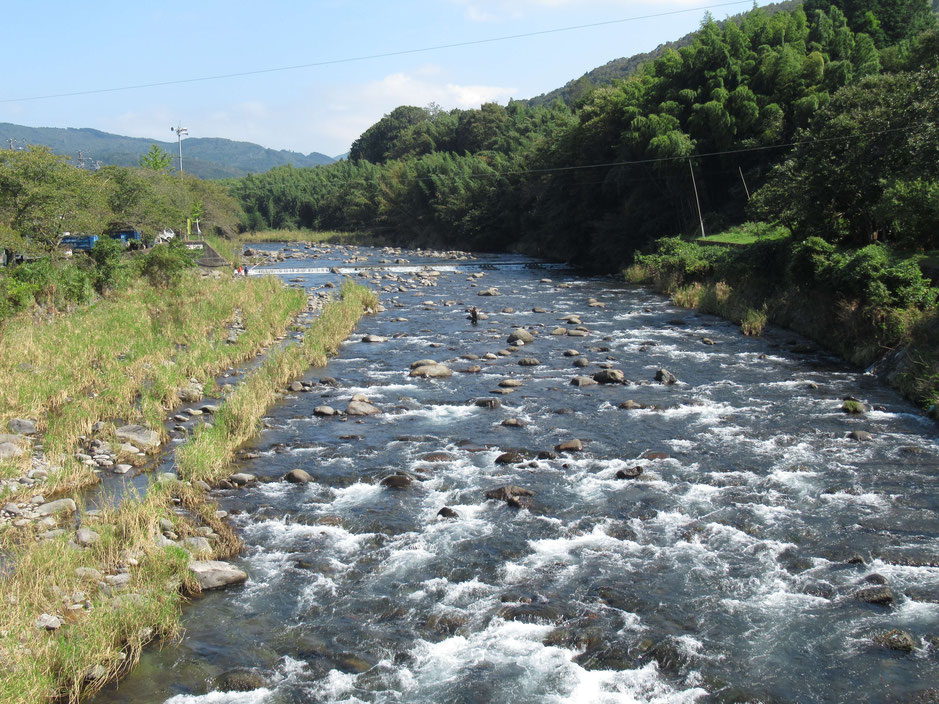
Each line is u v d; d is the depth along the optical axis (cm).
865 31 7175
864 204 3669
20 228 3638
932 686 1001
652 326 3766
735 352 3080
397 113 18862
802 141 4081
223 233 10031
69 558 1232
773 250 4053
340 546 1425
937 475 1719
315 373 2812
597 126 7556
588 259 7944
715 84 6312
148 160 10019
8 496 1532
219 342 3038
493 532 1473
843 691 997
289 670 1058
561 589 1260
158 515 1448
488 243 10419
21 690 921
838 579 1277
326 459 1888
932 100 3238
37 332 2767
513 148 11512
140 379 2420
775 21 6675
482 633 1143
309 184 15912
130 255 5112
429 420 2206
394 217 12219
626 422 2152
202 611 1205
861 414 2184
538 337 3484
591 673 1045
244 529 1498
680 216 6556
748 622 1159
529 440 2009
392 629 1155
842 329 3022
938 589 1235
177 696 998
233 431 2022
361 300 4428
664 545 1412
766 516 1523
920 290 2700
